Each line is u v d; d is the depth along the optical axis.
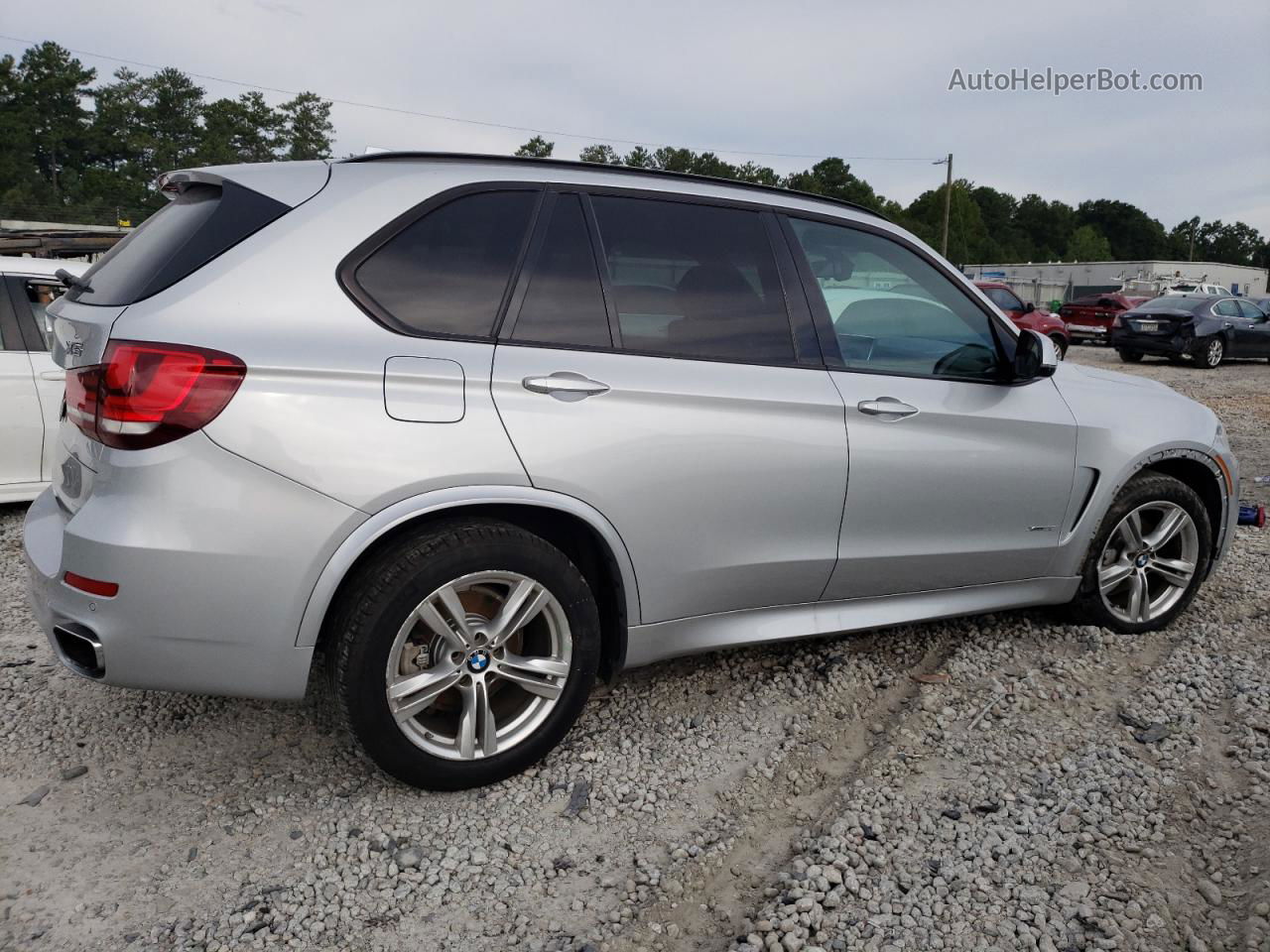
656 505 2.83
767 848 2.58
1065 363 3.95
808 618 3.31
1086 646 3.85
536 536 2.70
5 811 2.66
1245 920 2.23
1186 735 3.11
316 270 2.49
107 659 2.38
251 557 2.36
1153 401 3.98
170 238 2.58
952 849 2.52
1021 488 3.54
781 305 3.14
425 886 2.39
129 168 101.56
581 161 2.96
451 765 2.69
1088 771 2.89
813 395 3.08
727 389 2.93
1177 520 3.95
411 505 2.49
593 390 2.71
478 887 2.39
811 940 2.19
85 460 2.45
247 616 2.39
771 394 3.00
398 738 2.59
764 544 3.06
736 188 3.19
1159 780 2.84
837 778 2.93
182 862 2.46
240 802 2.72
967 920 2.25
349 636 2.49
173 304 2.36
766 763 2.99
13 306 5.40
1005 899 2.32
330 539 2.41
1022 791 2.78
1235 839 2.56
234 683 2.45
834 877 2.38
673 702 3.37
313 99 98.00
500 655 2.72
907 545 3.35
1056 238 169.50
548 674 2.79
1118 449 3.74
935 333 3.45
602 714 3.27
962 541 3.47
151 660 2.38
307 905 2.31
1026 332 3.41
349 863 2.46
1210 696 3.36
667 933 2.24
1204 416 4.08
